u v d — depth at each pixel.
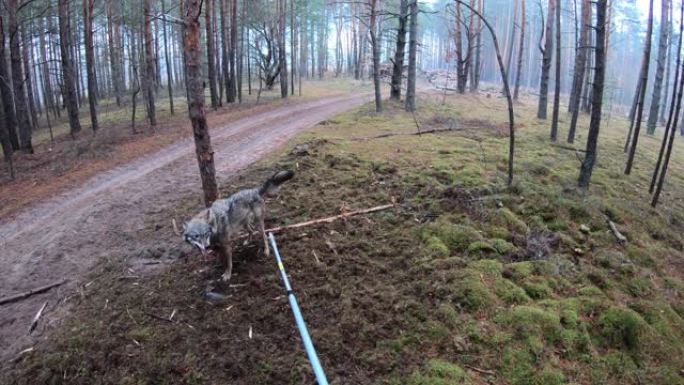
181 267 7.21
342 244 7.41
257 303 6.21
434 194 8.82
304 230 7.83
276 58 35.19
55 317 6.48
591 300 6.48
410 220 8.07
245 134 16.69
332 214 8.30
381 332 5.71
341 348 5.48
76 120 20.11
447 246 7.35
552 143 14.07
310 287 6.50
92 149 15.58
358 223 8.03
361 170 10.08
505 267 6.94
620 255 7.75
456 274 6.58
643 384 5.52
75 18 30.20
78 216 9.95
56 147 17.73
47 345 5.91
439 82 43.53
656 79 21.08
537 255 7.36
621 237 8.26
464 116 18.70
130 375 5.34
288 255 7.19
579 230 8.36
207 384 5.16
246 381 5.16
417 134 13.98
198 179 11.80
